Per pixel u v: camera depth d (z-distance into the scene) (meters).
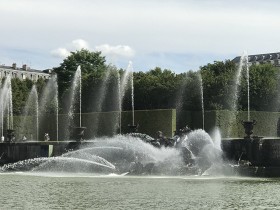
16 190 25.16
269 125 57.09
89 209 18.77
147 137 43.16
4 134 69.75
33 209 18.75
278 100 65.75
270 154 37.72
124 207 19.27
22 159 44.78
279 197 22.33
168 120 56.44
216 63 77.06
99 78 74.69
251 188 26.19
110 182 29.67
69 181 30.31
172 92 68.81
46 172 39.53
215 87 65.81
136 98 71.88
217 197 22.20
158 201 20.88
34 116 66.38
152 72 81.94
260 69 70.50
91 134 62.38
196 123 61.09
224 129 56.72
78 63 90.50
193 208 19.05
